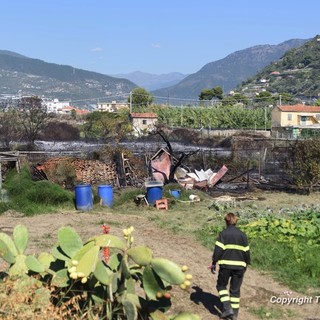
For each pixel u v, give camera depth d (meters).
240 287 9.73
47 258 6.52
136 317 5.60
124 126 50.53
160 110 84.62
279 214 18.19
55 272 6.18
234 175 27.58
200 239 15.07
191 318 5.82
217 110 82.75
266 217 17.14
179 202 21.67
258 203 21.78
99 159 25.39
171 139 40.44
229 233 8.95
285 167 25.75
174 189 22.44
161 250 13.45
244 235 9.00
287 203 21.91
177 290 10.20
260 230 15.34
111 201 20.91
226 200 22.11
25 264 6.23
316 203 21.77
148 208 20.73
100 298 6.05
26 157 23.17
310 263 11.83
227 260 8.88
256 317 9.21
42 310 5.47
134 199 21.53
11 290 5.66
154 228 16.83
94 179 24.09
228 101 113.06
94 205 20.66
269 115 88.06
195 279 10.97
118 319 5.92
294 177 25.05
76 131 41.53
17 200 19.59
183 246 14.13
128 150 26.66
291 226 15.35
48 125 39.78
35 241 14.11
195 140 40.03
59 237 6.27
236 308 8.94
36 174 23.36
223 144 37.53
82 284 6.20
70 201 20.56
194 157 28.97
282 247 13.47
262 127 80.75
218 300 9.86
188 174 25.36
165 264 5.58
